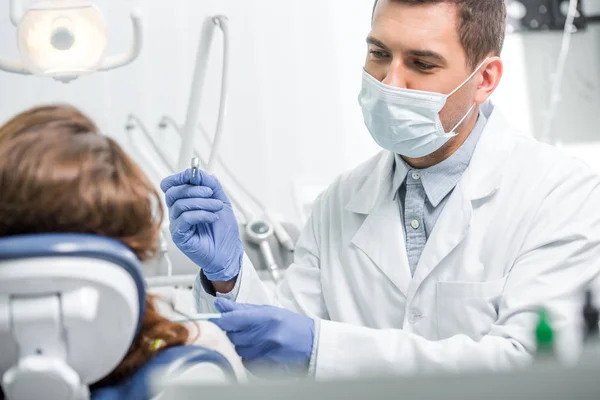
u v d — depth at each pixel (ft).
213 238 5.87
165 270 7.43
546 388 2.32
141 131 9.09
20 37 5.60
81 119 3.45
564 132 12.46
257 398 2.40
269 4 11.45
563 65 12.39
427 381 2.35
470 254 6.06
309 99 11.66
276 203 11.62
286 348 5.19
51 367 2.97
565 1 12.34
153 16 10.91
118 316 3.03
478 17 5.93
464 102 6.09
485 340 5.42
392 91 5.89
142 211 3.31
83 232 3.18
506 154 6.31
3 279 2.84
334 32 11.66
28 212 3.10
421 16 5.80
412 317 6.16
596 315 3.45
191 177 5.74
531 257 5.86
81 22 5.57
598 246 5.88
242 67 11.42
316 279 6.74
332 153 11.76
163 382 2.59
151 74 10.94
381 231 6.38
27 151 3.16
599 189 6.15
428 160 6.34
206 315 4.56
